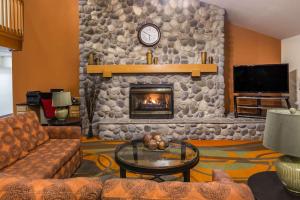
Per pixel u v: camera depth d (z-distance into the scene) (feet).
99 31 16.94
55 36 18.24
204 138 15.76
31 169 7.31
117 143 14.98
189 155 8.58
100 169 10.60
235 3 14.88
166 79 16.83
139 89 16.75
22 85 18.62
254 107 16.26
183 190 3.47
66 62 18.38
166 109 16.88
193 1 16.70
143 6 16.88
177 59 16.92
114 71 16.46
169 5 16.81
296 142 4.27
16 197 3.45
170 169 7.25
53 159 8.21
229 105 18.45
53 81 18.52
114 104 17.01
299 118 4.25
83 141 15.46
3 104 27.17
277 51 18.10
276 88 15.48
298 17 13.58
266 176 5.73
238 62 18.19
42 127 10.62
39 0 18.07
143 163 7.80
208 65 16.17
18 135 8.69
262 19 15.61
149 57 16.37
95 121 17.15
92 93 16.55
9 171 7.14
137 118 16.89
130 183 3.64
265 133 4.94
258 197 4.70
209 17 16.67
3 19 16.20
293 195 4.76
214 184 3.60
